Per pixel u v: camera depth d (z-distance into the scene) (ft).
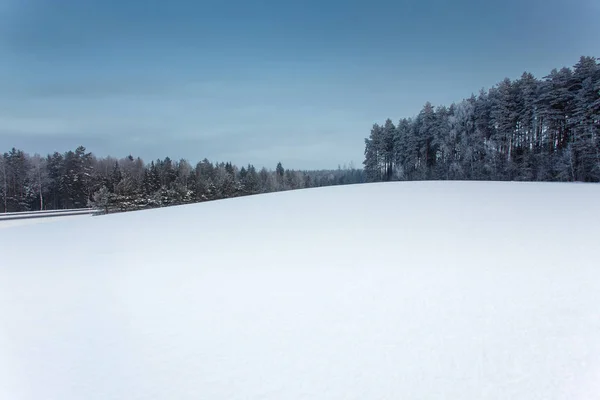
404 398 6.38
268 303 11.18
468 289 11.68
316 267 15.08
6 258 19.71
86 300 12.20
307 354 7.97
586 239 18.67
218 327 9.58
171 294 12.47
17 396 6.91
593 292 11.09
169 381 7.21
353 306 10.59
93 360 8.17
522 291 11.35
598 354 7.57
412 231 22.50
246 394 6.67
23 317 10.84
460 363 7.38
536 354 7.64
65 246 22.97
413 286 12.16
